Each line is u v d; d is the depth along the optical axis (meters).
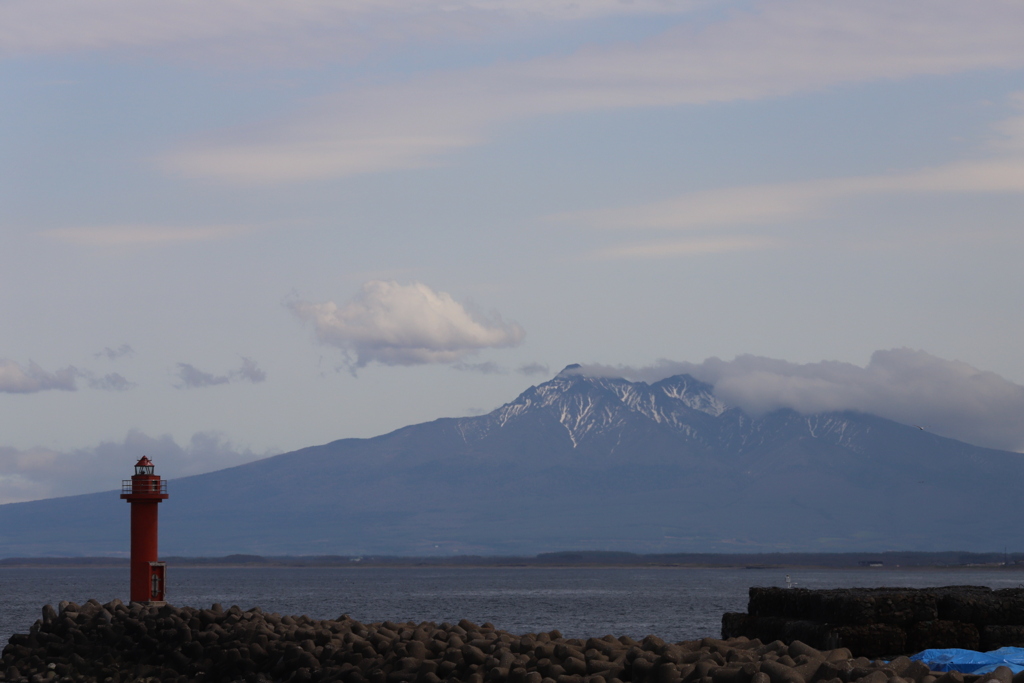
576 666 86.94
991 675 67.75
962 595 114.12
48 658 145.75
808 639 113.56
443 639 113.19
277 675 114.88
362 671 104.00
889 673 70.81
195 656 131.38
